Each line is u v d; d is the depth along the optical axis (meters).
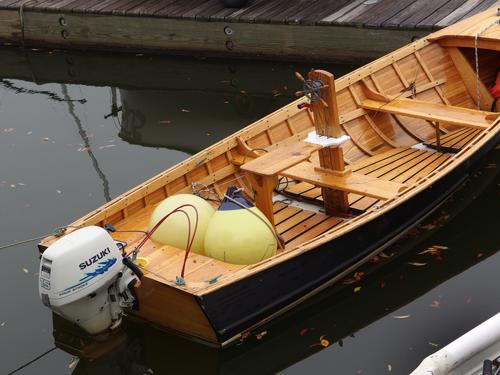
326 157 6.65
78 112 10.41
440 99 8.61
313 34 10.90
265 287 5.78
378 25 10.45
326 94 6.29
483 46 8.48
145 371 5.72
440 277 6.56
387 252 6.83
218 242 5.83
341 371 5.64
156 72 11.66
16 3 12.71
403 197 6.37
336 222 6.77
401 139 8.16
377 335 5.97
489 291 6.34
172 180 6.76
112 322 5.83
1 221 7.81
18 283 6.82
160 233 6.07
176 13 11.66
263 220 5.94
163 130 9.66
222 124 9.71
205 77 11.28
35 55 12.66
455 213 7.29
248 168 6.19
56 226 7.65
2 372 5.78
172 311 5.69
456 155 6.97
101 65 12.11
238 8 11.60
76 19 12.30
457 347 4.48
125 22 12.00
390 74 8.38
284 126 7.59
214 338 5.66
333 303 6.32
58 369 5.80
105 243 5.51
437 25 10.16
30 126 9.99
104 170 8.69
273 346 5.91
